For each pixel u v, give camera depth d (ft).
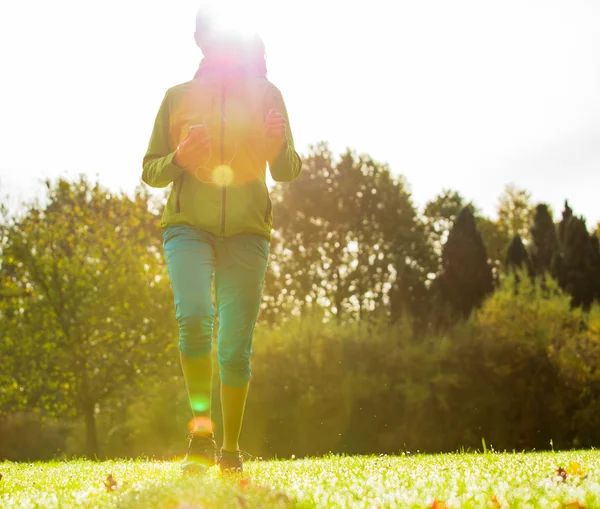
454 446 75.41
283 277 152.76
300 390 77.56
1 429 96.94
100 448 87.04
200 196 12.21
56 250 79.82
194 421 12.36
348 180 154.71
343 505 8.36
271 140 11.98
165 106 13.25
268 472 14.29
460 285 106.42
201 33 13.11
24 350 74.02
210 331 11.94
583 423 74.18
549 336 76.79
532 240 138.00
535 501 8.16
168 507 7.88
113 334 77.71
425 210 178.91
